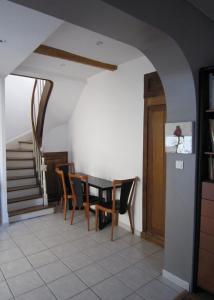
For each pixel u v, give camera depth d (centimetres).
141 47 203
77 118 496
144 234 327
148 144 321
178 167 217
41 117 483
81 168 491
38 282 229
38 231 353
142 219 333
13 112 555
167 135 225
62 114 504
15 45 245
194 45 198
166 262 234
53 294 212
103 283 227
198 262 210
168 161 227
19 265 259
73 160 523
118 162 379
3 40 232
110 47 298
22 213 398
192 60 196
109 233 346
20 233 346
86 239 325
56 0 130
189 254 213
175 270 226
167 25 173
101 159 422
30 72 380
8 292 215
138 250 294
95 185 360
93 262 265
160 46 194
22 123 571
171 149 221
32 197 434
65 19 154
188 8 190
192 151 203
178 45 184
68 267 255
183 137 209
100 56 330
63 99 469
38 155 468
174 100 217
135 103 340
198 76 202
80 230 357
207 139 207
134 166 347
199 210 205
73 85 446
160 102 298
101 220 362
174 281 227
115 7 138
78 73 414
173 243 226
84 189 409
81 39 275
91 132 448
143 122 327
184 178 213
